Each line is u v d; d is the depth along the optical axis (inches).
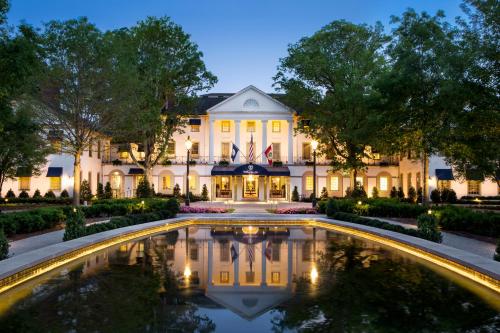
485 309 328.5
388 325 292.7
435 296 364.8
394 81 869.8
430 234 637.3
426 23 900.0
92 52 1063.0
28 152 1111.0
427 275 442.9
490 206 1437.0
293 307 333.7
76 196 1176.8
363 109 1221.7
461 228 784.3
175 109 1605.6
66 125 1140.5
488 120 723.4
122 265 494.3
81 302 344.5
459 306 336.2
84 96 1115.3
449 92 722.2
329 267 483.8
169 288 390.0
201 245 653.9
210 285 402.0
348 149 1435.8
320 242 686.5
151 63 1422.2
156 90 1473.9
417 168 1688.0
